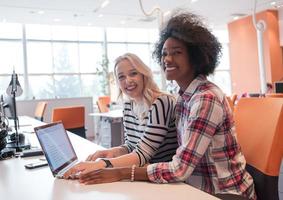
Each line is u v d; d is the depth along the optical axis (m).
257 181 1.26
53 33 9.62
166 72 1.31
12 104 2.54
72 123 3.75
